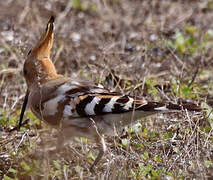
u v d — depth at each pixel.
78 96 9.25
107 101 8.96
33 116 11.25
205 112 10.52
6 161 9.38
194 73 13.19
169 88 12.52
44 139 9.62
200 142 9.57
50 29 10.27
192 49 13.94
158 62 14.08
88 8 18.23
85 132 9.38
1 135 10.50
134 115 8.97
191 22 17.42
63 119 9.39
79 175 8.55
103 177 8.41
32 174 8.57
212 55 14.77
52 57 13.62
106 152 9.56
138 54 13.66
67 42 15.41
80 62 14.10
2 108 11.95
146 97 11.68
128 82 12.48
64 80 9.77
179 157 9.15
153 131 10.31
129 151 9.69
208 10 18.48
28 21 15.91
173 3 19.05
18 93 12.63
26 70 10.36
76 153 9.46
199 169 8.39
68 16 17.61
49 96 9.55
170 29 16.50
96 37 15.34
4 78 13.17
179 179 8.45
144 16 17.88
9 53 13.95
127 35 16.02
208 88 12.20
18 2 18.25
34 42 14.68
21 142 9.87
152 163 9.16
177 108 8.70
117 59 13.30
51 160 9.42
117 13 18.19
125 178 8.36
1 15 17.09
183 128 10.11
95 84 9.53
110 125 9.18
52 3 18.33
